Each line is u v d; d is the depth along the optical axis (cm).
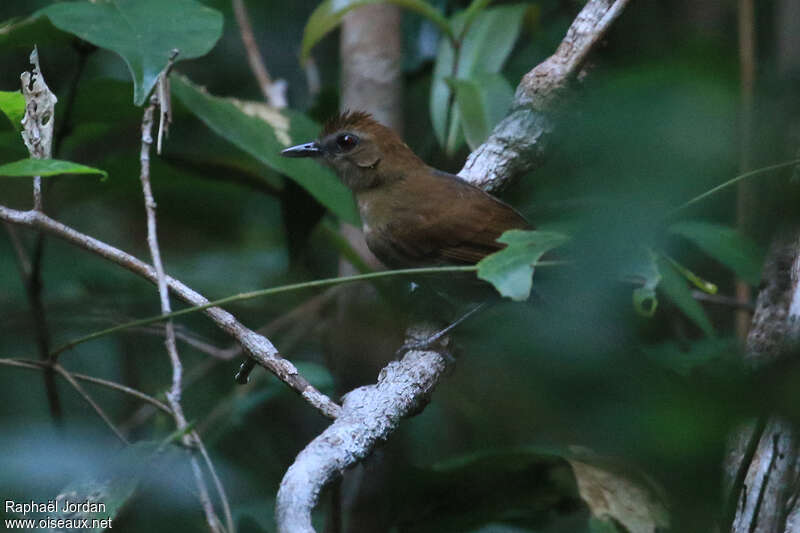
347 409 509
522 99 707
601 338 418
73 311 1041
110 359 1031
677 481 222
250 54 1030
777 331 516
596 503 639
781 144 268
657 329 822
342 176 834
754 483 468
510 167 742
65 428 758
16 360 597
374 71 973
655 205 255
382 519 839
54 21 633
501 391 720
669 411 202
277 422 970
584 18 660
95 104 789
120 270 1108
